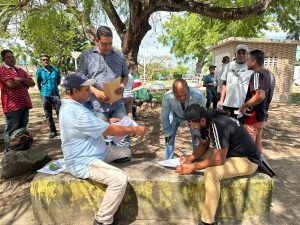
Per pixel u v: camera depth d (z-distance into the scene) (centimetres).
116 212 321
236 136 304
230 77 485
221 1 722
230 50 1345
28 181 431
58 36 434
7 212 349
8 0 367
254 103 385
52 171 331
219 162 301
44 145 612
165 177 317
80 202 316
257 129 408
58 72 666
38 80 647
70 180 311
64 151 306
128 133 310
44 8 328
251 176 318
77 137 298
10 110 505
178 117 405
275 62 1361
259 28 839
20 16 369
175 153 560
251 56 398
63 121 295
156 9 716
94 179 298
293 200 378
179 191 315
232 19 620
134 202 321
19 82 496
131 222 321
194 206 319
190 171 319
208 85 978
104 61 380
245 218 321
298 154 569
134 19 655
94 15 356
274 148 607
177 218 323
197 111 295
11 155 444
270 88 396
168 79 3055
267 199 315
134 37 762
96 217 299
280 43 1328
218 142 297
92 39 678
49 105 659
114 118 380
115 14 761
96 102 384
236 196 314
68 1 339
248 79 467
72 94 295
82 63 384
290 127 817
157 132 730
